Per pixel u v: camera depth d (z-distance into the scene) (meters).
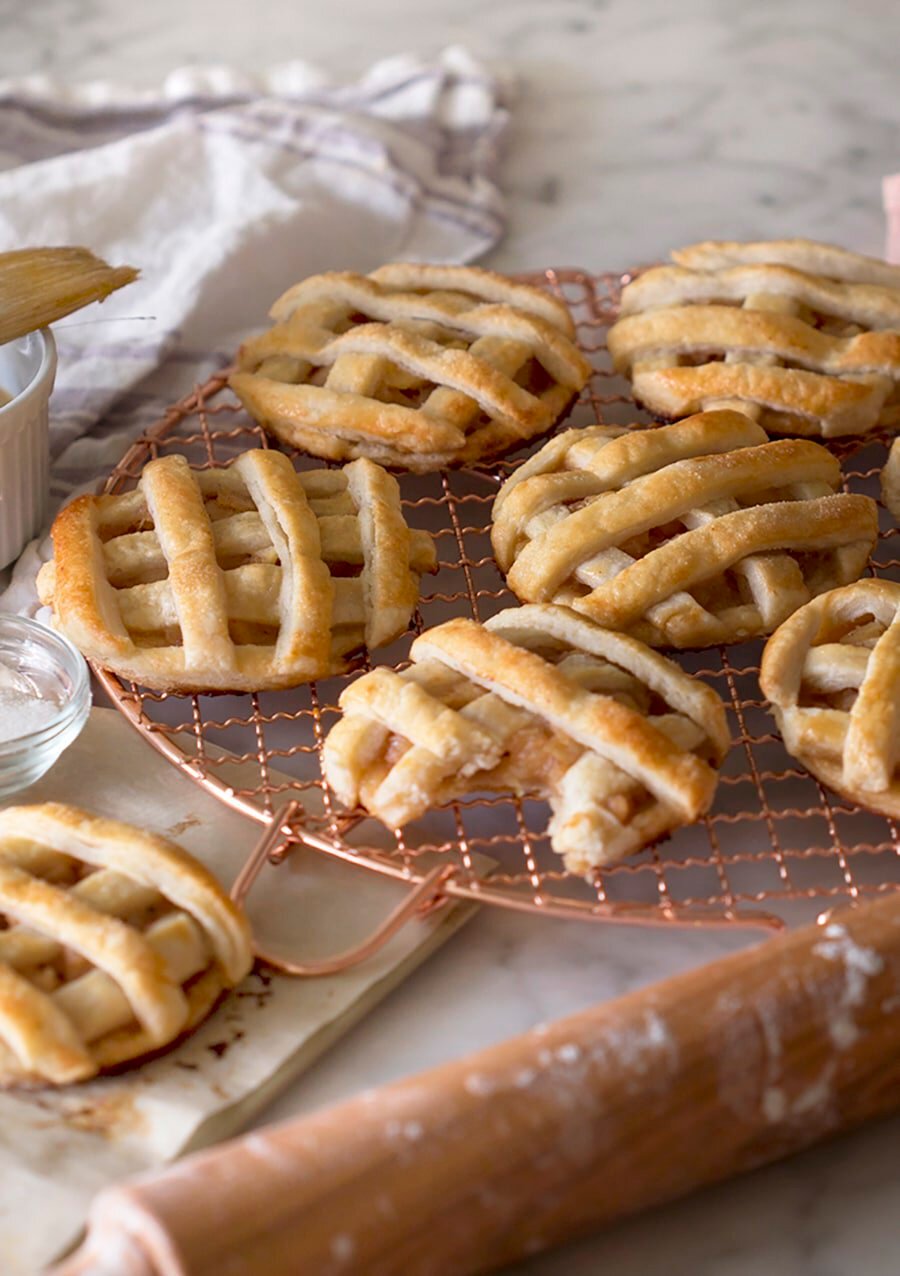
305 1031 0.61
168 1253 0.54
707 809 0.63
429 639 0.65
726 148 0.87
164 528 0.67
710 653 0.70
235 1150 0.55
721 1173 0.59
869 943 0.58
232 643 0.66
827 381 0.71
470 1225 0.56
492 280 0.74
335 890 0.64
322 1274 0.55
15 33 0.90
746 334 0.72
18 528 0.71
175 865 0.61
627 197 0.85
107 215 0.81
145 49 0.90
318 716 0.66
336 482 0.70
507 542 0.69
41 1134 0.59
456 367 0.71
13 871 0.61
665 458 0.69
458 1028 0.62
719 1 0.92
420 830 0.65
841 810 0.65
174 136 0.82
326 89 0.85
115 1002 0.59
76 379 0.76
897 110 0.88
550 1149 0.56
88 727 0.68
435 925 0.63
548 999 0.63
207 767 0.66
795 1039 0.58
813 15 0.92
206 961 0.61
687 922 0.62
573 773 0.63
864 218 0.84
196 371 0.78
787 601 0.67
